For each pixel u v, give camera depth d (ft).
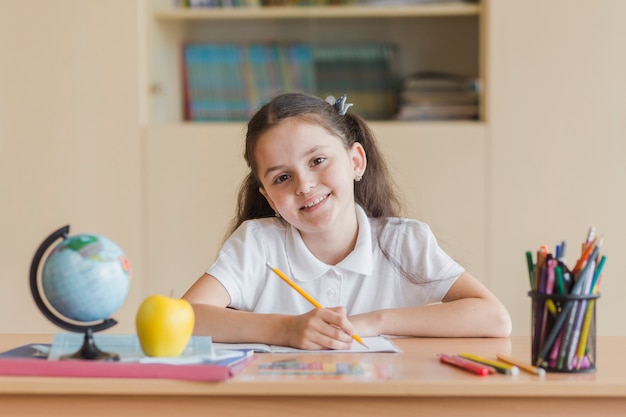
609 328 10.50
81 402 3.93
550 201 10.56
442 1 10.98
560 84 10.55
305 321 5.00
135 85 10.73
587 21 10.51
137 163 10.79
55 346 4.27
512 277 10.60
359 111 11.44
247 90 11.49
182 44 11.62
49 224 10.78
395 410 3.87
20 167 10.77
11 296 10.77
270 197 6.09
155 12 11.05
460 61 11.47
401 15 11.18
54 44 10.74
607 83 10.52
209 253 10.76
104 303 4.17
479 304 5.71
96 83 10.74
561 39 10.53
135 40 10.69
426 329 5.57
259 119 5.99
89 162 10.77
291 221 6.02
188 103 11.57
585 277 4.14
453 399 3.87
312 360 4.48
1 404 3.94
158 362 3.98
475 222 10.60
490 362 4.23
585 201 10.55
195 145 10.77
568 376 4.02
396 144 10.66
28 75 10.74
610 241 10.52
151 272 10.79
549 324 4.14
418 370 4.13
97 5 10.73
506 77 10.57
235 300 6.28
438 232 10.62
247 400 3.88
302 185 5.86
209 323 5.31
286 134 5.87
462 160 10.61
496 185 10.58
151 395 3.90
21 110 10.74
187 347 4.48
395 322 5.56
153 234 10.80
